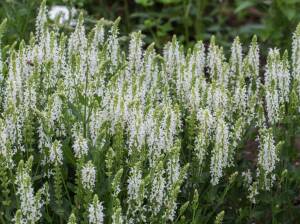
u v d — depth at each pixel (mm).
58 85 1812
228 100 1900
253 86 2008
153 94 1917
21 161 1574
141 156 1712
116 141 1706
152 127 1725
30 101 1765
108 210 1653
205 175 1824
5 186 1616
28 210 1575
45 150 1737
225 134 1752
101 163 1722
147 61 1975
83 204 1638
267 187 1871
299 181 1951
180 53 2008
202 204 1850
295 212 1990
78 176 1645
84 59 1882
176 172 1698
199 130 1781
